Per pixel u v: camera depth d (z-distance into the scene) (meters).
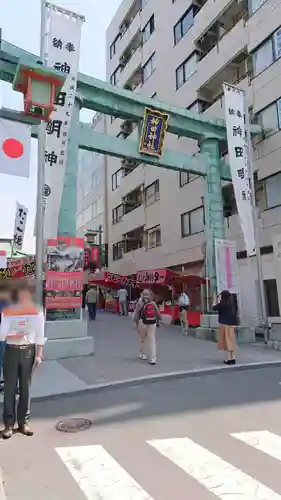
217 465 3.93
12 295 5.05
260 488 3.43
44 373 8.34
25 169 7.29
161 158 13.79
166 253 24.06
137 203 29.91
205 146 15.04
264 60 17.47
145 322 9.62
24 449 4.46
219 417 5.50
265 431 4.88
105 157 36.09
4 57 10.13
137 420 5.46
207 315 14.49
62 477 3.74
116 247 32.69
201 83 21.14
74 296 10.73
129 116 13.20
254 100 18.00
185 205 22.30
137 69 29.02
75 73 10.85
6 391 4.92
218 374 8.69
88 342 10.59
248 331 13.54
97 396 6.88
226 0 19.41
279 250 12.95
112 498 3.31
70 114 10.70
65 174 11.31
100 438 4.79
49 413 5.89
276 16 16.83
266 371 8.97
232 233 18.59
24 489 3.51
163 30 25.48
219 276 13.73
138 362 9.65
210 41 21.41
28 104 6.45
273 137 16.81
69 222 11.22
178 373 8.33
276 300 16.22
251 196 13.60
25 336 5.00
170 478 3.66
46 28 10.65
